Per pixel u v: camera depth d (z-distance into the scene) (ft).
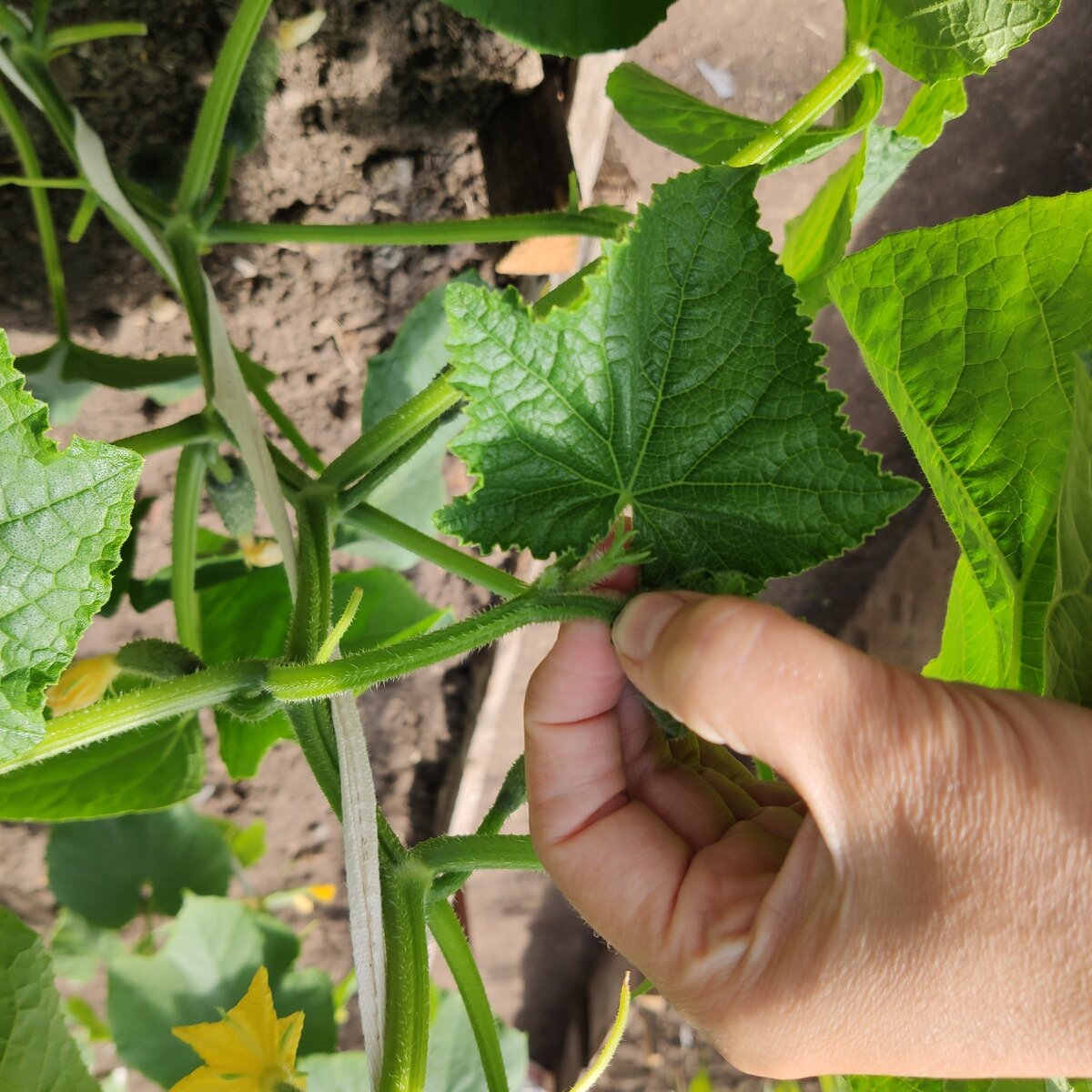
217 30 1.38
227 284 1.71
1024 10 0.91
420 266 1.75
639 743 0.96
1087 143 1.87
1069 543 0.84
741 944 0.83
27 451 0.64
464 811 2.40
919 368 1.04
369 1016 0.83
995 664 1.17
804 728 0.72
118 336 1.73
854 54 1.00
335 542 1.63
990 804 0.71
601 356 0.75
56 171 1.49
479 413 0.75
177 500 1.33
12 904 2.25
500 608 0.81
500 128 1.55
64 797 1.23
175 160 1.27
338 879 2.54
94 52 1.36
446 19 1.43
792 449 0.77
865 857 0.74
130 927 2.13
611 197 1.69
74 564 0.67
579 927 2.99
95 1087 1.00
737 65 1.65
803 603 2.49
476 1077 1.84
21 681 0.69
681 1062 3.02
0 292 1.63
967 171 1.88
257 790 2.37
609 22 1.09
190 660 1.02
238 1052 1.18
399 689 2.33
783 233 1.90
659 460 0.79
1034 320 1.00
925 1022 0.78
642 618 0.78
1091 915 0.71
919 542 2.28
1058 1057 0.78
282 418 1.50
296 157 1.57
